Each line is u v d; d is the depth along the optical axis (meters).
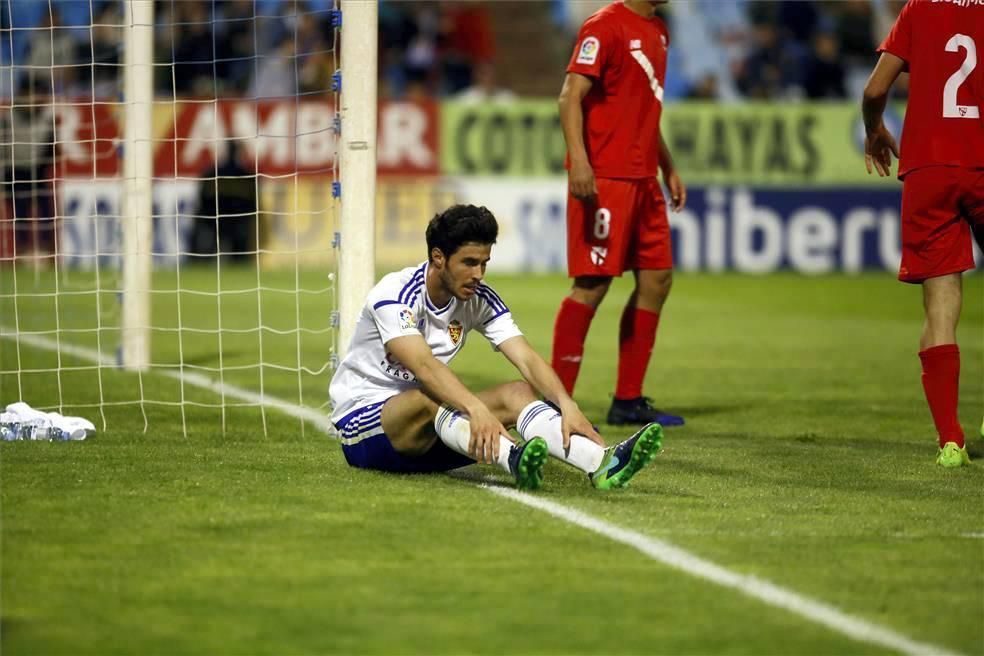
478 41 80.00
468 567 13.43
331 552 13.92
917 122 20.58
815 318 49.16
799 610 12.14
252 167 65.12
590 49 23.78
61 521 15.12
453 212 16.91
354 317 22.42
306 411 25.42
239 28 69.50
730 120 68.62
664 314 50.22
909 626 11.74
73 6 58.03
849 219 69.12
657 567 13.51
